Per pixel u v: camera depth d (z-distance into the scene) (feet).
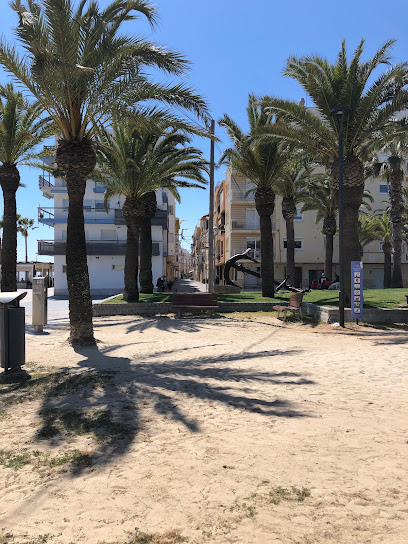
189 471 10.46
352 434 12.71
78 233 30.94
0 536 7.96
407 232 122.83
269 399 16.35
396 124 47.93
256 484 9.78
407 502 8.91
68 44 27.84
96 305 51.06
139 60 29.32
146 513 8.66
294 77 46.68
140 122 31.40
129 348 29.07
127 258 59.21
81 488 9.70
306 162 80.48
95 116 31.76
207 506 8.89
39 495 9.42
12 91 34.96
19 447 12.09
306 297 59.31
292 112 46.68
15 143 49.73
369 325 39.24
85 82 29.01
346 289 45.47
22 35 26.27
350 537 7.78
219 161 61.46
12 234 51.57
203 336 34.32
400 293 59.11
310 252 142.72
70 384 18.95
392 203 87.30
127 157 58.80
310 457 11.16
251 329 38.34
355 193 47.21
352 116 45.34
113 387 18.35
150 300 58.95
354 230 46.88
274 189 91.76
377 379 19.34
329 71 46.60
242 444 12.08
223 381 19.19
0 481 10.11
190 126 32.04
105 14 29.91
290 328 38.86
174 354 26.48
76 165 30.68
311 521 8.29
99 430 13.30
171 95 30.78
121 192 63.41
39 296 39.37
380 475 10.12
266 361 23.71
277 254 141.38
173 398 16.58
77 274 30.73
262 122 61.52
